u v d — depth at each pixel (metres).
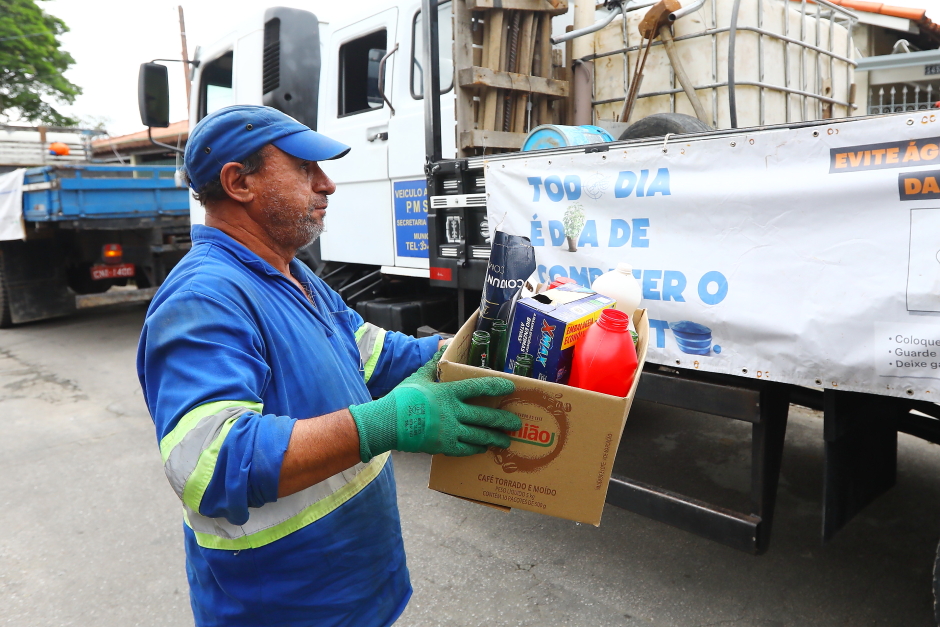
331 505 1.23
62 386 5.43
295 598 1.21
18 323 8.34
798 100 3.62
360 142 3.76
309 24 3.83
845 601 2.37
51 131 13.78
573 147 2.31
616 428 1.17
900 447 3.61
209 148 1.20
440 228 3.16
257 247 1.26
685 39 3.27
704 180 1.98
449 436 1.10
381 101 3.69
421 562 2.71
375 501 1.32
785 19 3.38
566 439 1.21
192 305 1.07
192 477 0.97
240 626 1.22
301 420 1.03
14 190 7.27
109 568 2.75
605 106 3.61
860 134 1.67
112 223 7.12
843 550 2.69
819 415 4.14
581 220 2.32
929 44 7.09
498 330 1.37
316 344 1.26
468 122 3.11
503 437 1.23
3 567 2.78
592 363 1.22
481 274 2.95
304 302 1.31
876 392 1.72
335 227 4.07
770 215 1.84
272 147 1.22
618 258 2.22
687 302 2.06
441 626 2.31
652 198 2.10
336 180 3.99
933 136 1.56
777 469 2.12
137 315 8.64
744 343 1.96
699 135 1.97
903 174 1.61
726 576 2.54
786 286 1.84
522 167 2.50
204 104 4.75
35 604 2.52
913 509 2.97
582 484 1.23
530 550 2.78
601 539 2.85
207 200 1.27
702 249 2.01
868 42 6.68
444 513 3.12
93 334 7.50
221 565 1.19
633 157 2.13
